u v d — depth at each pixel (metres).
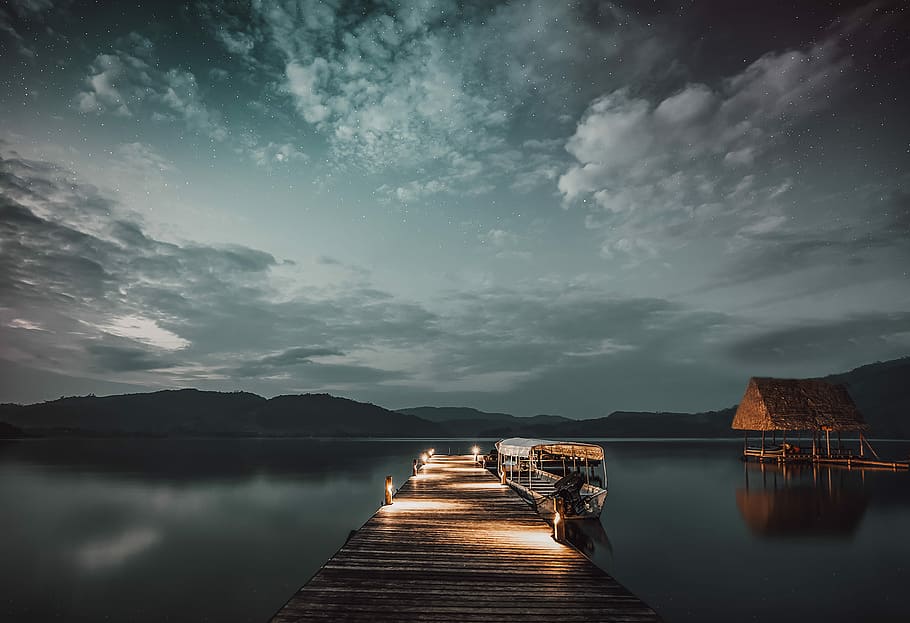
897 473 51.59
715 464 71.19
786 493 38.56
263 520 32.28
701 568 18.98
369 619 7.76
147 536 27.73
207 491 46.47
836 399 60.53
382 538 13.09
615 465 70.88
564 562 10.83
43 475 61.16
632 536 24.52
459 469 35.00
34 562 22.38
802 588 16.61
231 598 17.30
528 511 17.23
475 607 8.26
